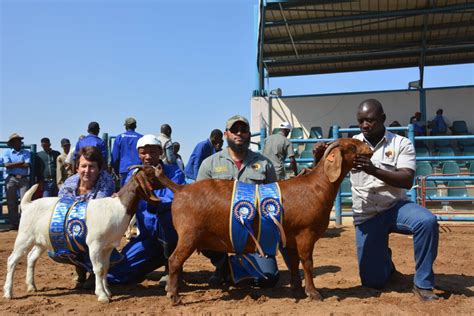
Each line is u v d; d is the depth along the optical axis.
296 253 5.51
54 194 13.82
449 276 6.65
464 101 19.58
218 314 4.78
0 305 5.16
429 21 18.08
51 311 4.93
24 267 7.63
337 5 16.78
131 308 5.05
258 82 20.55
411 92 20.00
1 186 13.77
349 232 11.06
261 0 16.62
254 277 5.87
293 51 20.55
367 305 5.07
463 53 20.20
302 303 5.17
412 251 8.70
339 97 20.27
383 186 5.64
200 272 7.21
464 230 11.18
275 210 5.02
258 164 6.14
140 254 6.15
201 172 6.29
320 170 5.21
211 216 5.07
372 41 19.64
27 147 13.46
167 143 10.81
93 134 10.79
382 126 5.66
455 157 11.17
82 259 5.65
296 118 20.33
